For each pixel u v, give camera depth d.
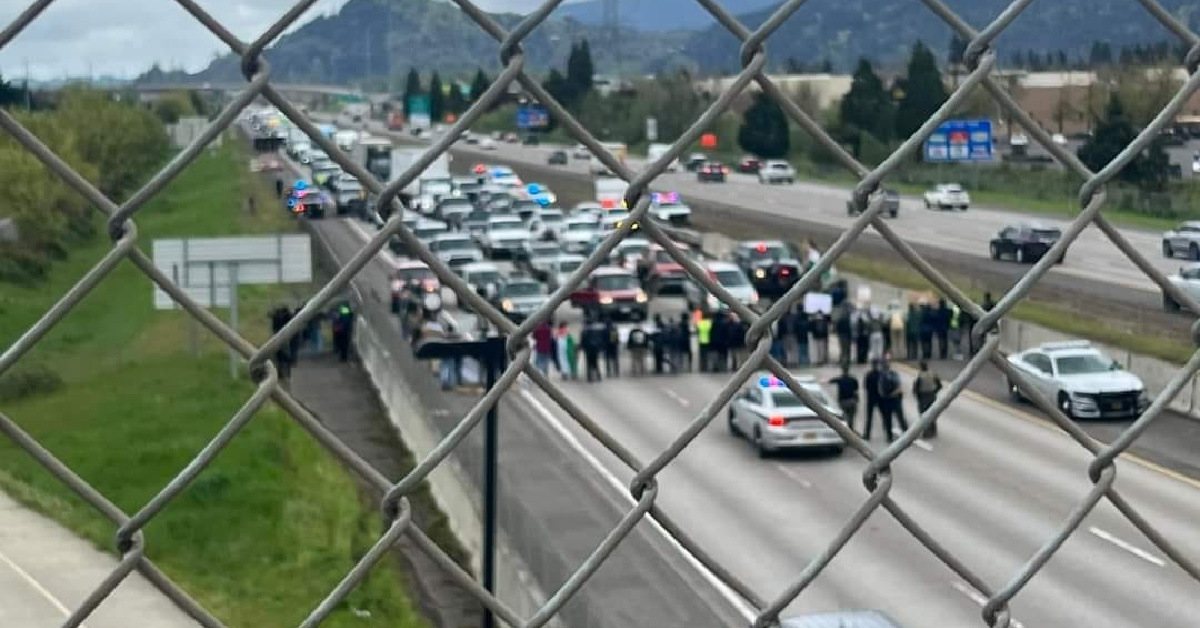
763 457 25.44
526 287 43.78
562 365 35.03
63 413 23.91
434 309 24.42
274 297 31.17
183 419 22.50
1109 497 3.60
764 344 3.30
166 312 29.61
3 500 14.07
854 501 22.05
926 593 17.17
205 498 19.86
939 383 26.92
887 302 39.78
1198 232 34.44
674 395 31.94
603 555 3.21
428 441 20.23
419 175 3.04
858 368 33.62
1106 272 38.78
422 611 14.88
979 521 20.61
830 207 59.97
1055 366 28.67
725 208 61.53
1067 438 26.03
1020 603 16.89
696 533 20.61
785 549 19.56
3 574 12.75
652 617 12.91
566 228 57.28
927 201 55.00
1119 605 16.78
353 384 28.25
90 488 2.86
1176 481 22.88
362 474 3.06
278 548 17.94
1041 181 56.12
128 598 12.09
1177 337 30.58
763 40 3.22
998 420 27.69
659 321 35.91
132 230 2.83
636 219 3.19
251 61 2.90
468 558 15.73
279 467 21.25
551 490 17.45
